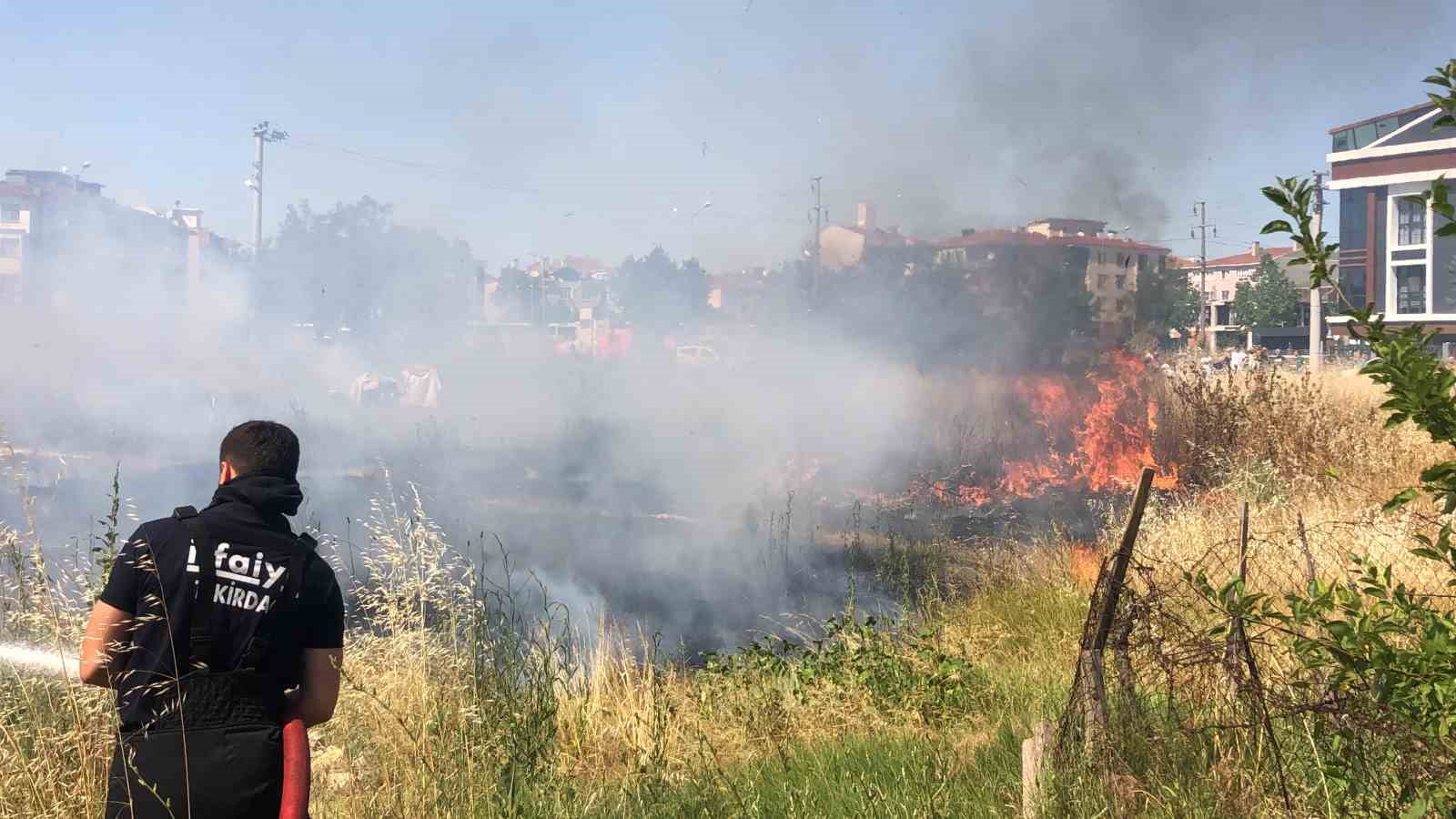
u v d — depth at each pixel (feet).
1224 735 14.35
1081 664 14.90
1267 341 243.40
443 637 18.39
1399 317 177.47
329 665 10.96
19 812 13.17
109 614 10.30
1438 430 9.77
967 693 21.98
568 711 20.10
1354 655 11.35
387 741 16.02
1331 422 41.96
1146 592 19.98
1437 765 11.12
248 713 10.36
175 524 10.55
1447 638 10.44
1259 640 15.70
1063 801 13.70
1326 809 12.69
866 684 22.31
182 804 10.02
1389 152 177.99
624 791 16.19
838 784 16.34
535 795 15.61
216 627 10.34
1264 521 29.89
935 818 14.26
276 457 11.04
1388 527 22.47
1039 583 30.37
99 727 13.99
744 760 18.53
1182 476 44.86
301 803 10.23
